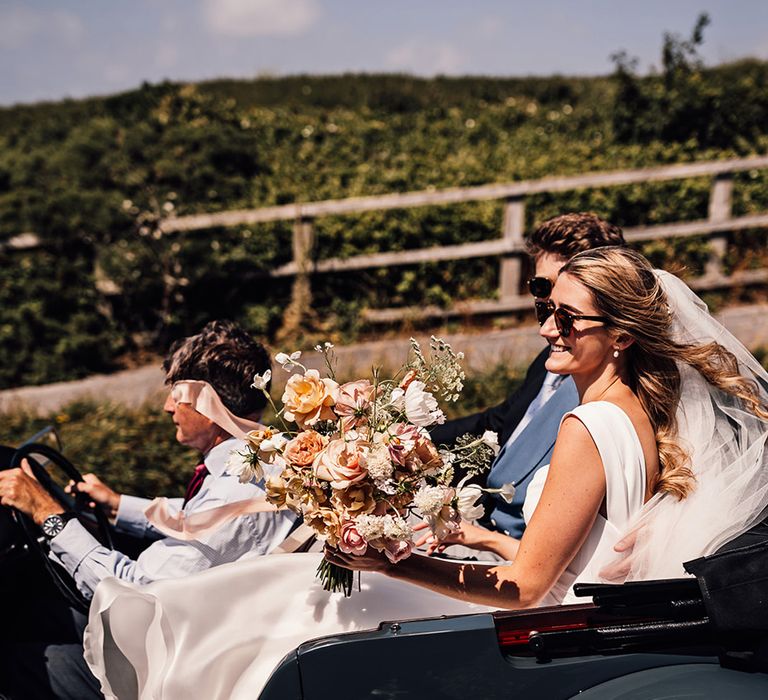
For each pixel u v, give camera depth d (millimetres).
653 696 2021
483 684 2111
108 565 2625
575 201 10188
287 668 2135
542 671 2117
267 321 8914
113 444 5609
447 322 9141
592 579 2320
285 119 14234
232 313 9016
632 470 2277
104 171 10836
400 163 12250
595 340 2365
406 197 9156
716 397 2465
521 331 8789
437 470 2227
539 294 2766
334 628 2389
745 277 9578
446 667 2115
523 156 12438
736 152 11930
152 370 8312
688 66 12547
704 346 2420
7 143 14656
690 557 2301
